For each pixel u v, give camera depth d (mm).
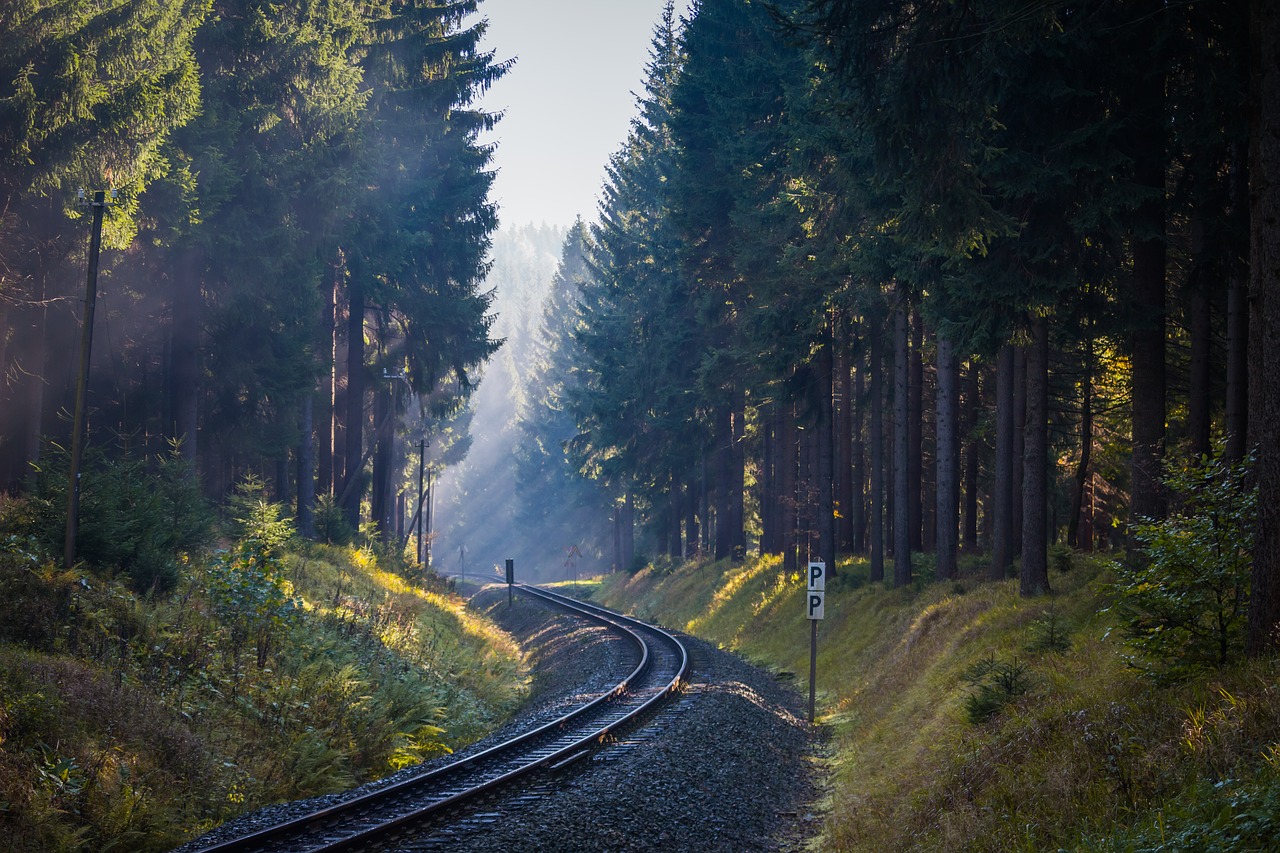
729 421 50438
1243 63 14820
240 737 13914
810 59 19203
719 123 38062
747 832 11203
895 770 12820
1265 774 6449
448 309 43438
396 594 31812
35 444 23344
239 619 17953
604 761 13602
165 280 27859
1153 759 7719
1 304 22141
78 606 14938
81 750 11039
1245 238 15914
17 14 18609
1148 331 17531
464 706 20516
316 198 31000
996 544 24203
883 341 31656
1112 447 33875
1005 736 10727
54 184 19531
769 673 27234
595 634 34594
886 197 19453
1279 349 9148
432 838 9617
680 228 40000
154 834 10469
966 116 13234
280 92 29969
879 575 31375
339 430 49312
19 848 9180
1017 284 17422
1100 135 15852
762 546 46031
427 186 41562
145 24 20219
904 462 28656
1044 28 12977
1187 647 10133
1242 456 18109
